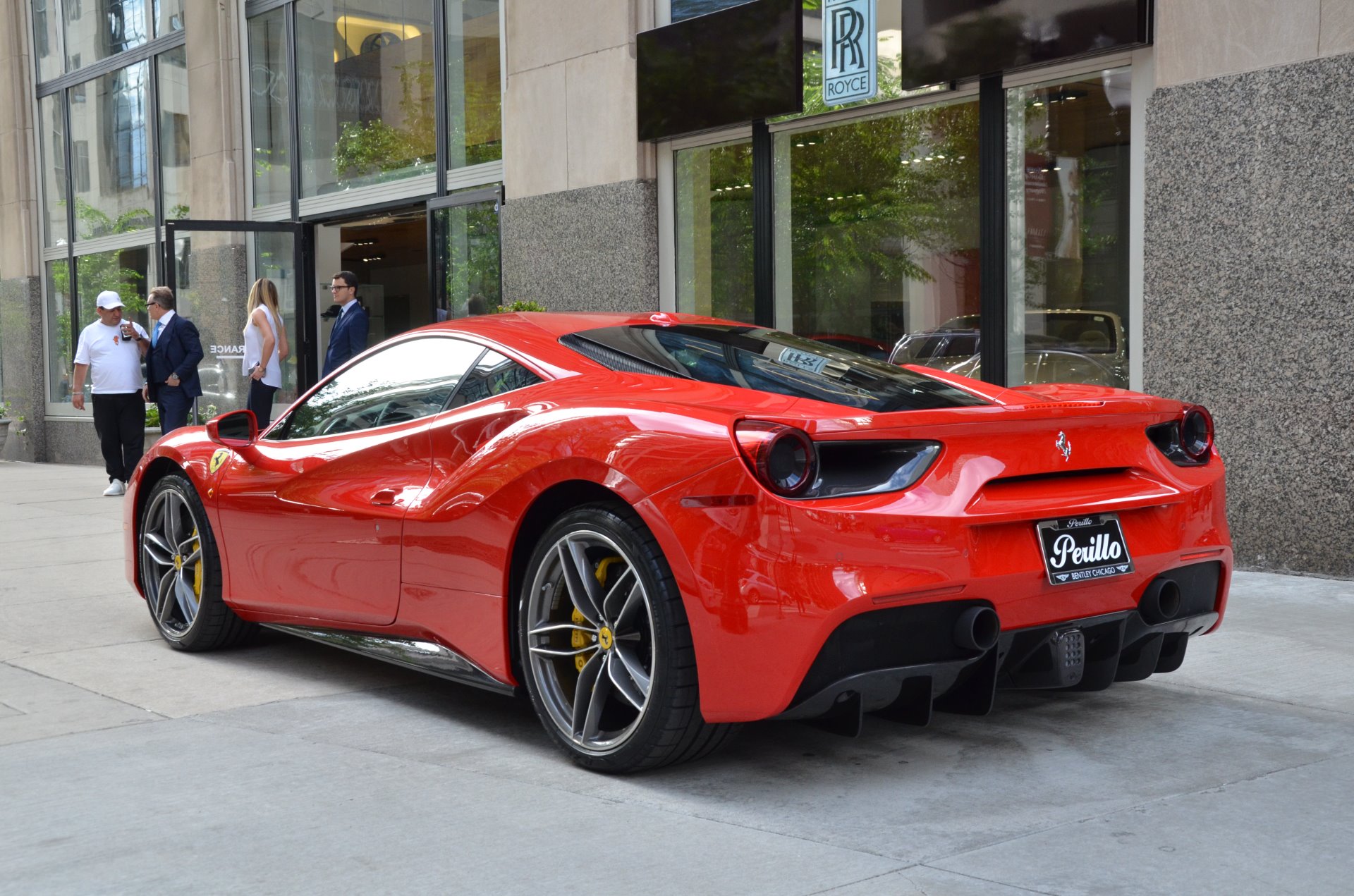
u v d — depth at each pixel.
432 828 2.85
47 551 7.57
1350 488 5.64
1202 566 3.54
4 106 17.30
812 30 8.09
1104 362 6.74
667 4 9.13
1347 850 2.64
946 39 7.20
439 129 11.18
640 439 3.08
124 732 3.71
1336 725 3.60
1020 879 2.50
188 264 13.90
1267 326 5.87
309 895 2.49
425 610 3.72
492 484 3.45
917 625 2.96
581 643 3.31
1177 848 2.66
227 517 4.53
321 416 4.34
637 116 9.16
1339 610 5.11
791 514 2.83
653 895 2.45
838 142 8.14
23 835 2.85
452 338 4.01
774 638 2.84
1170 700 3.89
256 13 13.43
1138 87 6.49
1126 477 3.36
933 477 2.98
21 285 17.12
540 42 9.92
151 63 14.90
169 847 2.76
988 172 7.22
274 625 4.51
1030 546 3.09
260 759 3.42
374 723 3.79
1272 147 5.81
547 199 9.92
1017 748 3.43
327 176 12.71
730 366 3.57
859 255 8.07
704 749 3.14
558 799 3.05
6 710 3.97
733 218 8.86
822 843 2.72
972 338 7.43
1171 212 6.21
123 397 10.99
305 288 13.14
